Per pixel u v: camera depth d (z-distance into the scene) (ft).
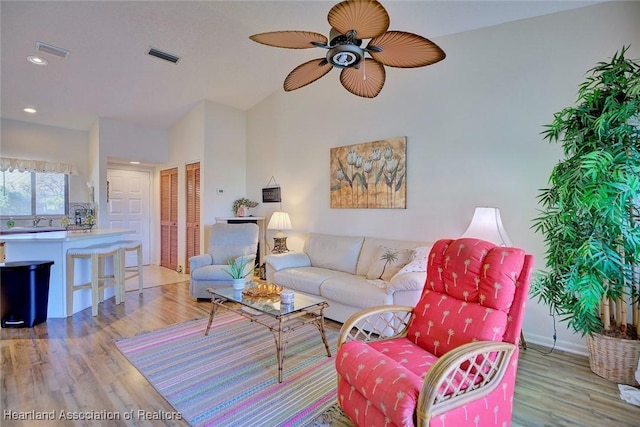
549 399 6.67
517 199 9.58
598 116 6.97
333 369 7.85
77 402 6.47
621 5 8.11
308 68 7.52
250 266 13.76
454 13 9.40
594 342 7.61
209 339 9.53
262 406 6.41
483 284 5.85
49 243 11.23
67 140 17.97
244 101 17.49
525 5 8.79
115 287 13.08
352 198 13.57
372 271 11.14
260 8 10.14
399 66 7.30
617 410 6.31
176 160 18.99
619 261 6.64
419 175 11.65
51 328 10.29
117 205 20.17
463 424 4.65
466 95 10.53
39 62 11.84
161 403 6.47
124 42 11.49
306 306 8.26
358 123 13.43
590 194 6.50
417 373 5.26
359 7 5.21
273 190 17.07
